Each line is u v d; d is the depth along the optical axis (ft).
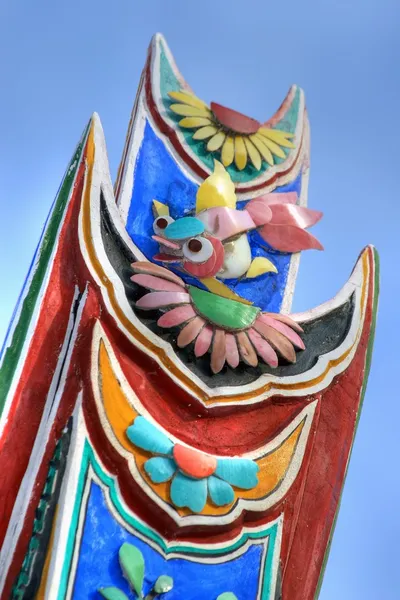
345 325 16.07
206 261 15.55
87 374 12.53
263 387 14.24
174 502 12.28
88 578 11.41
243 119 18.65
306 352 15.40
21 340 13.19
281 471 13.56
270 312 16.26
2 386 12.78
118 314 13.48
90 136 15.12
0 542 11.68
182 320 14.21
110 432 12.29
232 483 12.85
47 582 11.02
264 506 13.00
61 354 13.12
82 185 14.58
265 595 12.62
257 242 17.39
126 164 16.87
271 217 17.30
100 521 11.80
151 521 12.26
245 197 18.06
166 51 19.12
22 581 11.10
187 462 12.54
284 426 14.12
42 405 12.73
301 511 13.96
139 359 13.46
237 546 12.73
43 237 14.30
